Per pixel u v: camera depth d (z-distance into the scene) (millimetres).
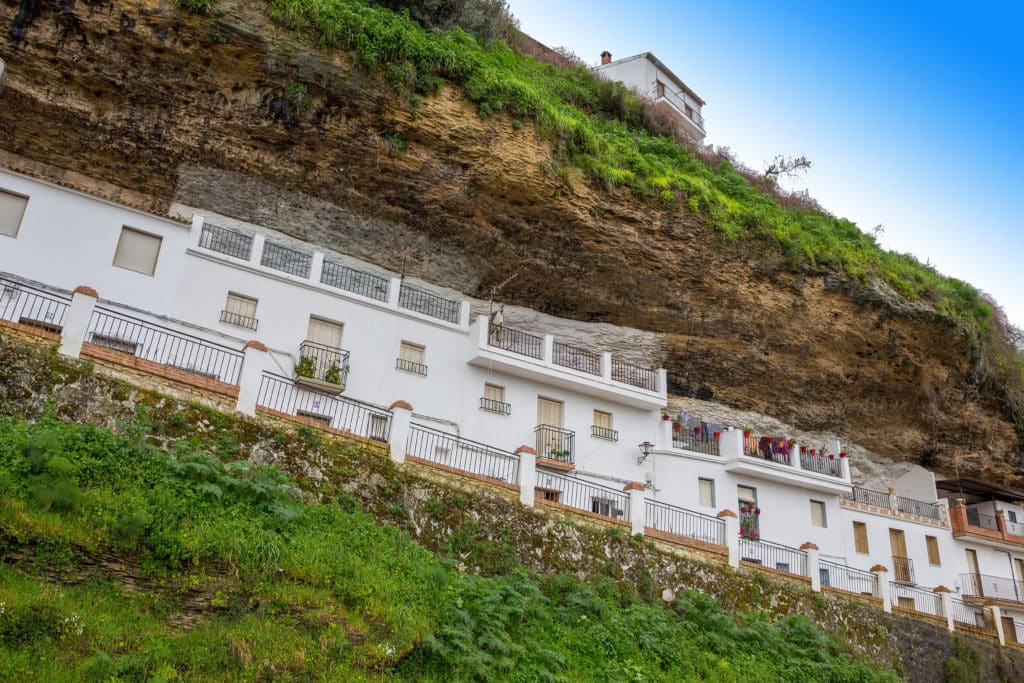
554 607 15852
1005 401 31625
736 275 25797
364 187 21391
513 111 22062
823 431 30141
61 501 10977
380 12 21828
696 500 26125
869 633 22547
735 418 28938
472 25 27672
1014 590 31875
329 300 21578
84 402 13266
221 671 10219
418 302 23391
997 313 33938
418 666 12078
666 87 46812
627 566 18594
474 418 22953
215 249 20578
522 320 25406
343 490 15188
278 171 20641
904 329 28359
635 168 24703
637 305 25547
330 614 11828
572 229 23453
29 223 17797
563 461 23328
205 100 19312
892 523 30609
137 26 18188
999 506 34750
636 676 14547
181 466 12680
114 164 19703
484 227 22812
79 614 9844
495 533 16781
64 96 18406
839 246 28016
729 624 18359
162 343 18188
